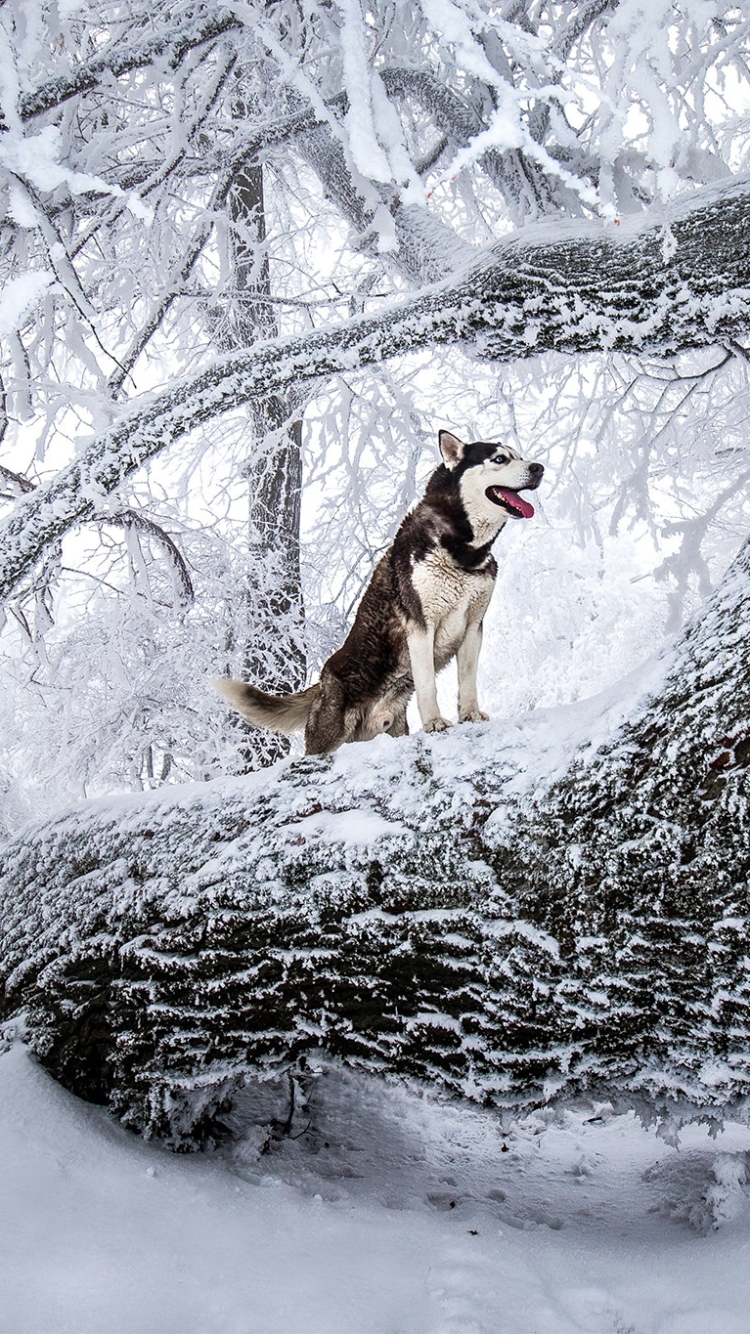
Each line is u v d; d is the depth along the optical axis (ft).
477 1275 7.48
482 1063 8.75
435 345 12.94
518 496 13.33
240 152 18.03
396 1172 10.55
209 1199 8.77
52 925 11.07
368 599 14.42
